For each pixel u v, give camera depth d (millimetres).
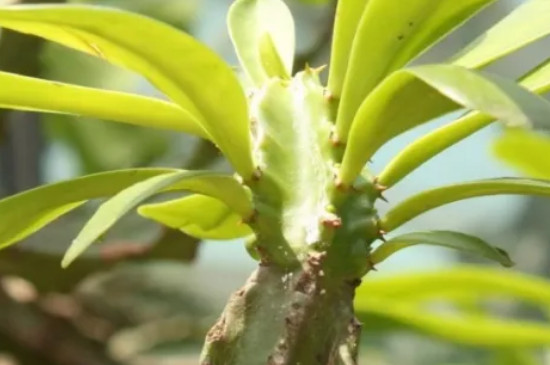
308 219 493
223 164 849
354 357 488
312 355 485
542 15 506
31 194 501
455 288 781
